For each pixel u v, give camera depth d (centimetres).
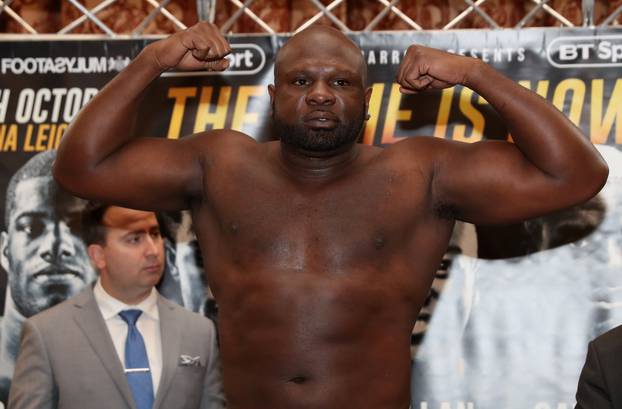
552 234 343
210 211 219
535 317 341
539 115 209
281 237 209
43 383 292
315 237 208
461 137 345
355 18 385
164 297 345
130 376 297
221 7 377
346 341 206
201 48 214
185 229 352
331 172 214
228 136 226
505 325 342
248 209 212
